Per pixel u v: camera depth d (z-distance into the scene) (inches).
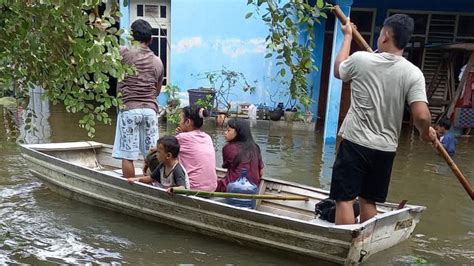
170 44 428.5
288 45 125.4
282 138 362.9
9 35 110.7
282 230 148.7
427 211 209.8
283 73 131.1
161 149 172.7
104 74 112.2
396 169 282.4
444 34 440.5
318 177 258.2
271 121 398.9
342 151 135.6
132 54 191.0
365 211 144.6
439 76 433.7
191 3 410.3
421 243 172.1
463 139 394.6
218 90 417.4
